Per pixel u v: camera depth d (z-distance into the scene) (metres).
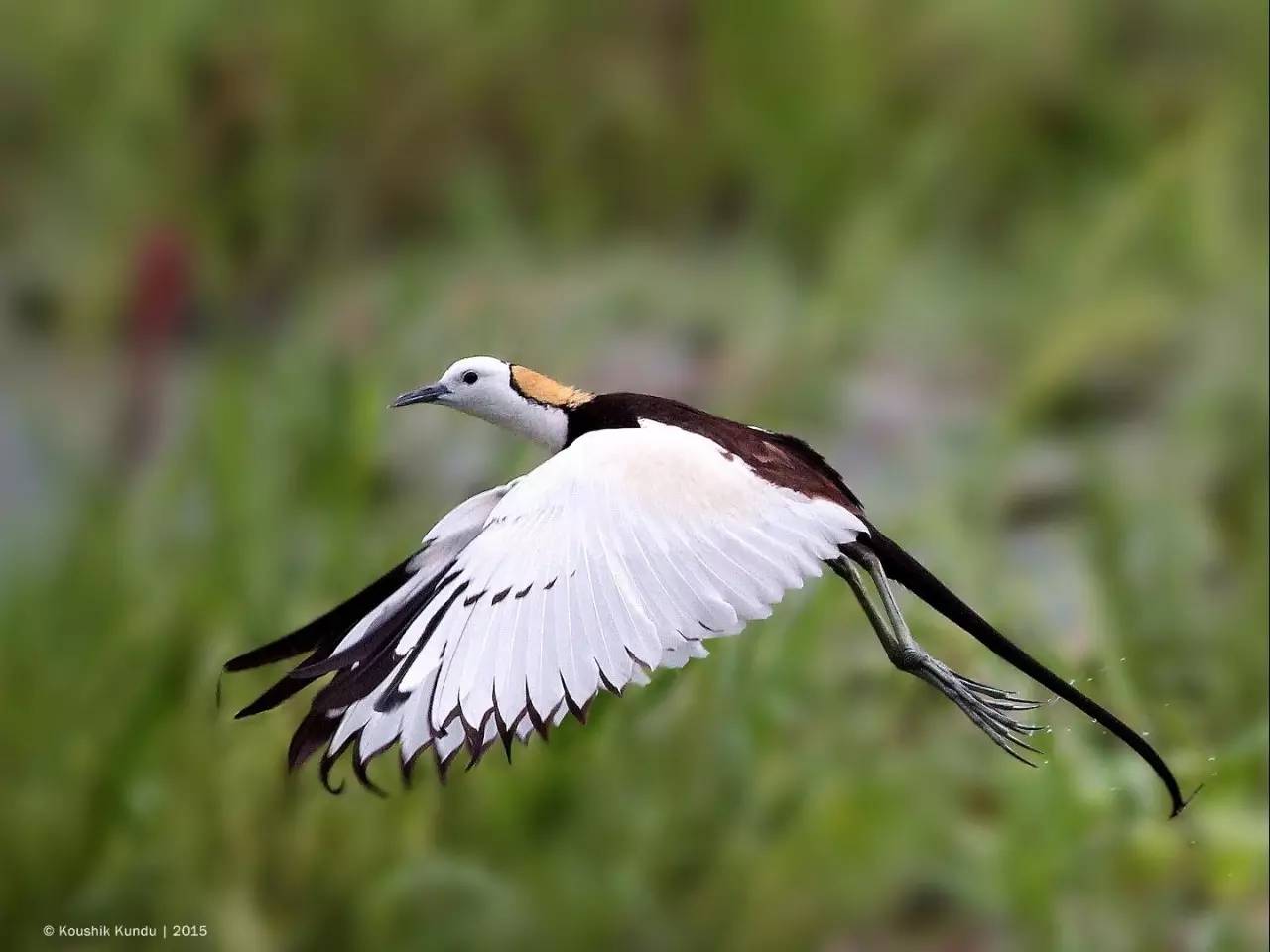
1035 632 11.88
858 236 12.54
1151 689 11.89
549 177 13.21
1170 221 12.57
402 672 11.23
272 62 13.38
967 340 12.52
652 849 11.64
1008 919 11.66
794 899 11.64
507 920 11.61
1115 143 13.24
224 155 13.24
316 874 11.62
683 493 11.27
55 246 13.22
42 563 11.87
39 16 13.72
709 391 12.37
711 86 13.37
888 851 11.67
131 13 13.65
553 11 13.54
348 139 13.35
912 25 13.55
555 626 11.22
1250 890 11.70
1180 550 11.98
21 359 12.59
